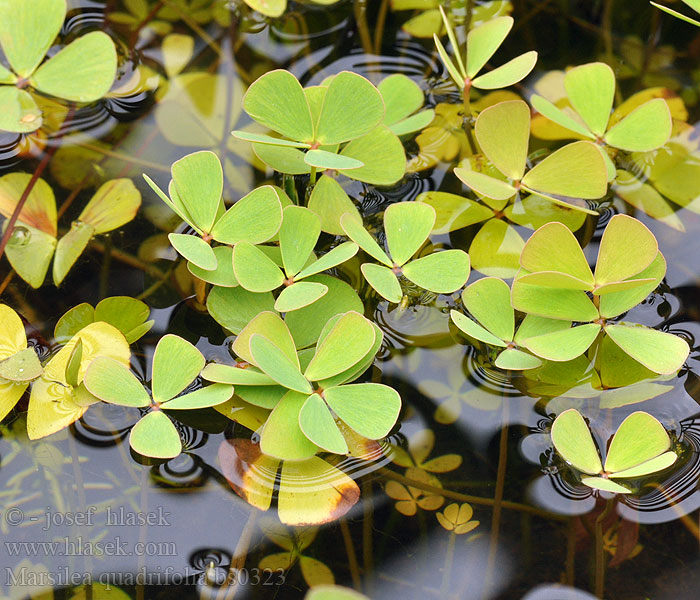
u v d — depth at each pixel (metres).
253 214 0.48
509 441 0.47
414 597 0.45
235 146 0.50
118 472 0.46
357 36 0.52
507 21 0.50
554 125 0.51
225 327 0.47
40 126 0.50
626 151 0.50
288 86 0.48
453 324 0.48
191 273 0.48
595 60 0.52
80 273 0.48
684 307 0.48
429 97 0.52
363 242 0.48
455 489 0.46
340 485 0.46
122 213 0.49
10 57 0.50
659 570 0.45
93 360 0.46
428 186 0.50
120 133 0.50
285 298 0.47
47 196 0.49
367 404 0.46
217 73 0.51
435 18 0.53
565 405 0.47
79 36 0.52
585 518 0.46
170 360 0.46
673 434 0.46
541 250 0.47
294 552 0.45
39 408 0.46
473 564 0.45
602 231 0.49
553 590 0.45
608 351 0.48
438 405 0.47
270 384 0.47
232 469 0.46
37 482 0.46
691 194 0.50
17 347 0.47
